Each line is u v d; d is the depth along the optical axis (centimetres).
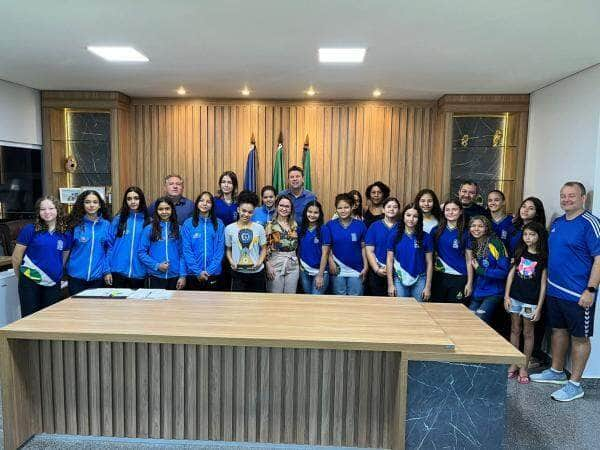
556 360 355
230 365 245
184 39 304
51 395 252
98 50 335
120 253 371
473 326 257
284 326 236
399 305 283
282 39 301
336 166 544
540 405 317
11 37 304
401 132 538
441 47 315
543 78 405
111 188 522
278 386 245
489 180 520
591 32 278
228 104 541
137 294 296
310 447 247
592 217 321
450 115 493
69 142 535
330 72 397
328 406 245
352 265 396
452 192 521
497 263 361
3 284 392
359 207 459
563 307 331
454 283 374
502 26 270
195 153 548
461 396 223
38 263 343
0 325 389
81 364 249
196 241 375
